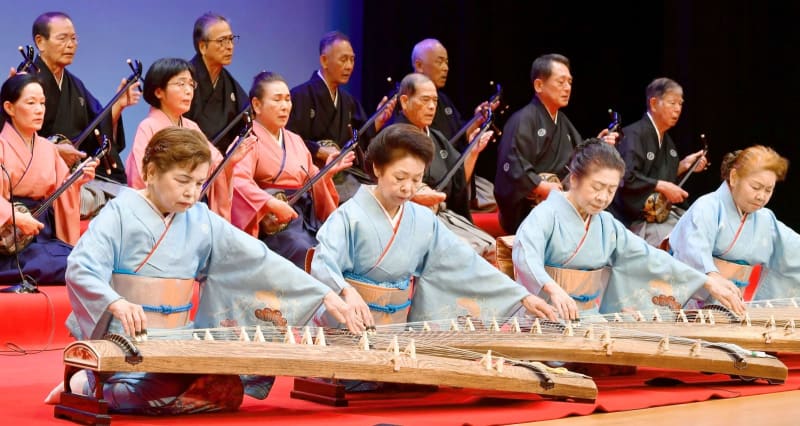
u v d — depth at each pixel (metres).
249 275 5.18
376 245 5.62
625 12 13.40
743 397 5.68
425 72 11.35
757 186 7.18
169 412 4.72
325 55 10.59
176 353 4.33
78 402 4.52
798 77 12.41
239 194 8.55
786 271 7.51
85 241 4.86
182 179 4.88
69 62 9.29
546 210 6.33
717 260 7.39
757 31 12.51
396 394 5.46
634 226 10.80
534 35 13.45
